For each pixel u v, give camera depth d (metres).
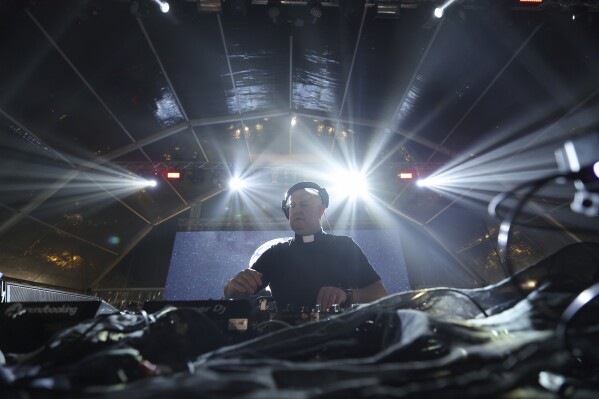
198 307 0.84
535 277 0.65
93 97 5.03
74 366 0.47
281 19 4.52
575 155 0.55
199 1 4.19
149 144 6.83
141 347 0.55
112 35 4.25
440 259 8.62
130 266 8.21
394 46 4.84
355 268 1.85
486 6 3.94
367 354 0.57
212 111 6.62
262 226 8.58
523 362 0.39
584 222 3.72
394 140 7.15
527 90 4.76
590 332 0.44
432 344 0.45
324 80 6.00
